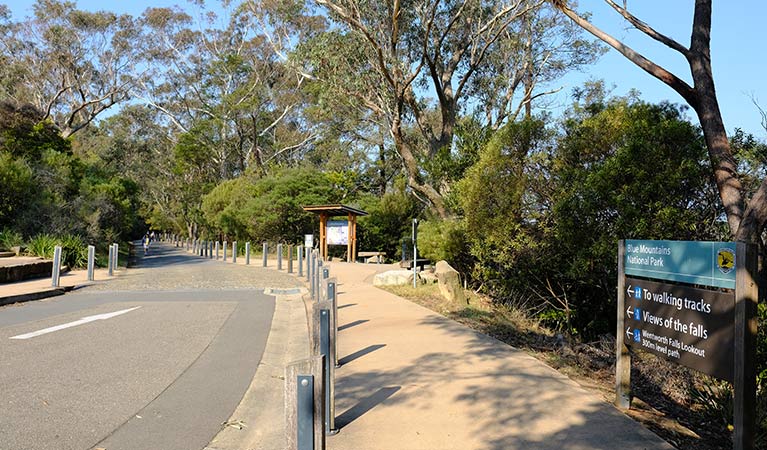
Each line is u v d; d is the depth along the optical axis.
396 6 18.12
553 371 6.61
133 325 9.68
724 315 4.10
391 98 20.41
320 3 18.95
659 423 5.27
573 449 4.28
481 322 10.63
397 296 13.77
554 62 26.17
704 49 9.98
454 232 15.95
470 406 5.29
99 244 27.80
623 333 5.48
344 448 4.33
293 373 2.95
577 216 11.11
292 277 20.16
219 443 4.62
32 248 21.38
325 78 21.59
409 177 20.50
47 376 6.35
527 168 12.73
